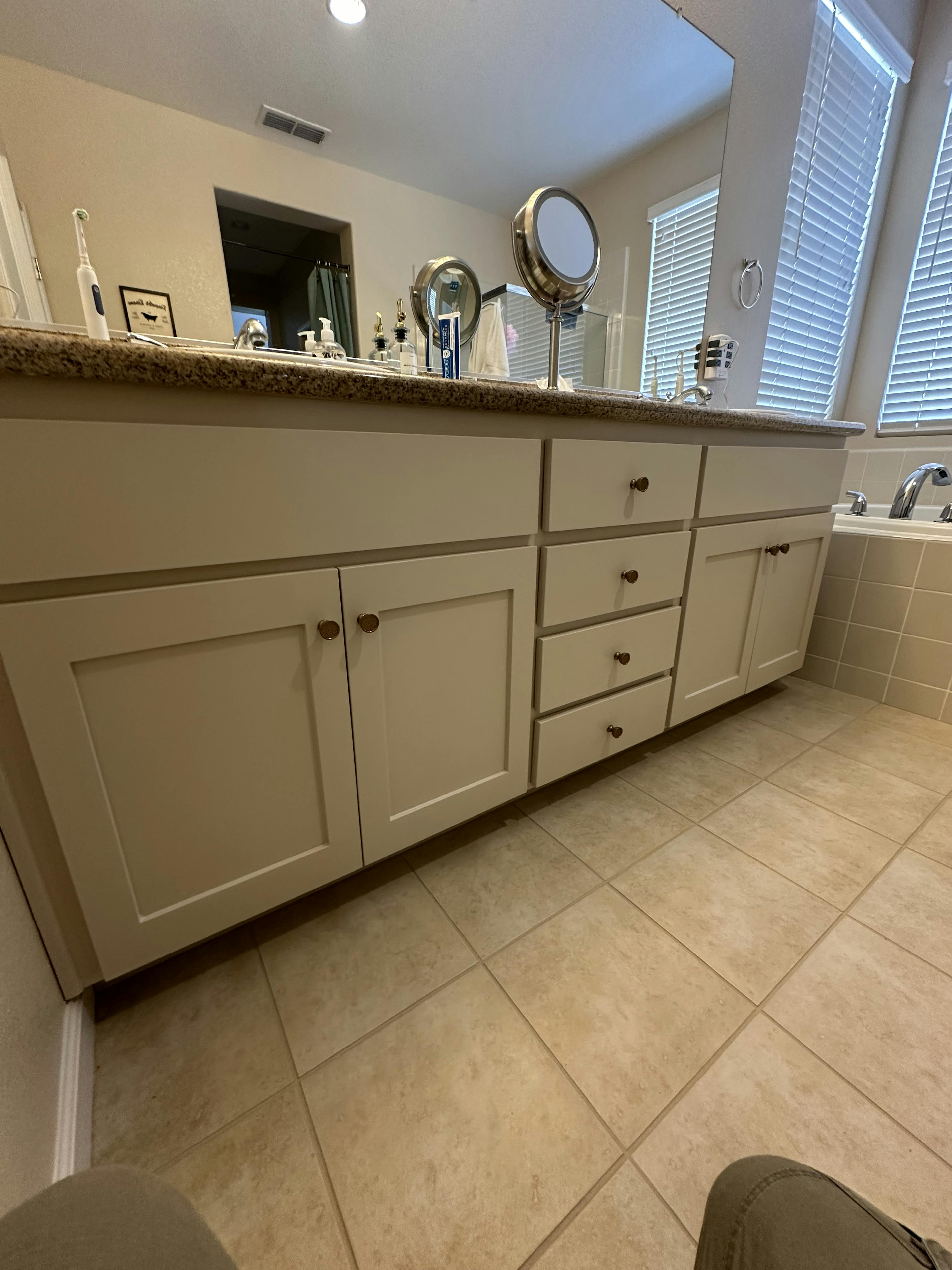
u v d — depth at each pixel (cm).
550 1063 68
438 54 118
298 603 67
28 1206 20
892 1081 66
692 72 146
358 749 78
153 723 62
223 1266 22
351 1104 64
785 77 167
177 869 68
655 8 136
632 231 155
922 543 155
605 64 136
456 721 89
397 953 84
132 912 66
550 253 107
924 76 204
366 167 118
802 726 155
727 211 166
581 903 93
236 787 70
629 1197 56
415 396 68
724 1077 67
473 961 82
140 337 90
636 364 171
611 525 97
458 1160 59
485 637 88
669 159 152
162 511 56
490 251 140
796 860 103
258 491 61
